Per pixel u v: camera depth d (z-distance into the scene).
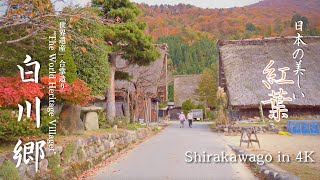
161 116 52.38
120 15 17.17
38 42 9.20
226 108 30.05
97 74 14.23
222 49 34.41
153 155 12.59
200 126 36.16
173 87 67.38
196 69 90.56
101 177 8.52
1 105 6.97
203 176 8.72
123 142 14.58
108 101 18.70
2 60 9.61
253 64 31.47
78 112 10.61
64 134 9.91
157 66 32.28
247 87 29.39
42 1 6.84
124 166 10.16
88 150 9.70
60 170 7.30
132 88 27.75
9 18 6.66
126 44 18.42
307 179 7.34
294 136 21.27
